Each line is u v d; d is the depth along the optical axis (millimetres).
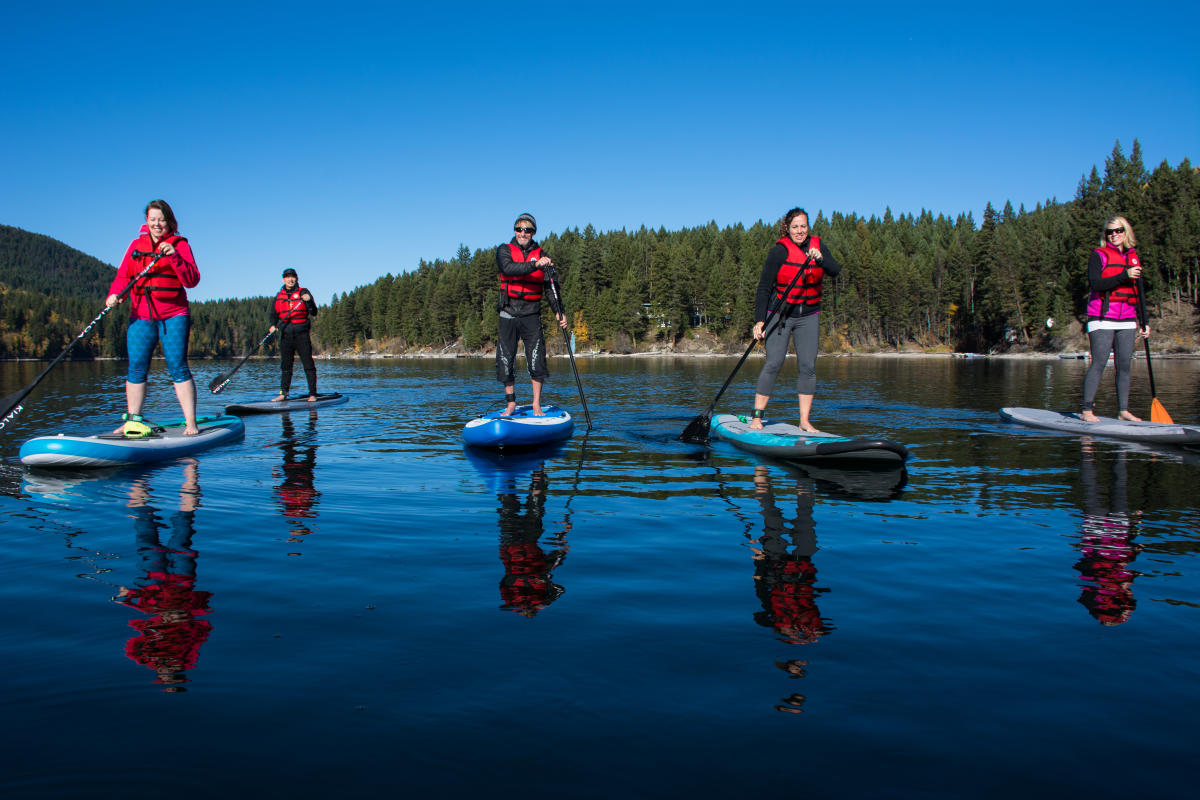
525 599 2387
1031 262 68125
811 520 3490
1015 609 2293
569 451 5840
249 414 9258
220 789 1353
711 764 1441
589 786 1368
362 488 4301
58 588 2469
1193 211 62219
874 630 2127
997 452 5602
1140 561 2791
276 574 2633
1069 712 1645
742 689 1756
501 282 6875
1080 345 63219
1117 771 1423
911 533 3230
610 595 2426
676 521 3475
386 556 2877
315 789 1354
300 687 1755
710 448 5980
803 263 5895
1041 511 3648
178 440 5637
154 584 2516
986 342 76562
